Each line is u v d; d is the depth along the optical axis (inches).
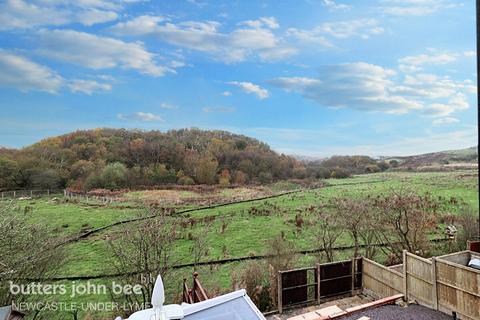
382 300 319.0
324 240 557.0
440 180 1266.0
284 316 359.6
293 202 1171.9
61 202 1103.6
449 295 285.9
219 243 711.1
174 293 423.8
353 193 1019.9
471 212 649.6
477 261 310.3
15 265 357.7
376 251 563.2
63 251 458.3
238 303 187.5
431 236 606.9
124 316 384.2
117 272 452.1
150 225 461.4
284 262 469.1
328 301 388.2
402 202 549.3
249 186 1638.8
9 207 405.4
